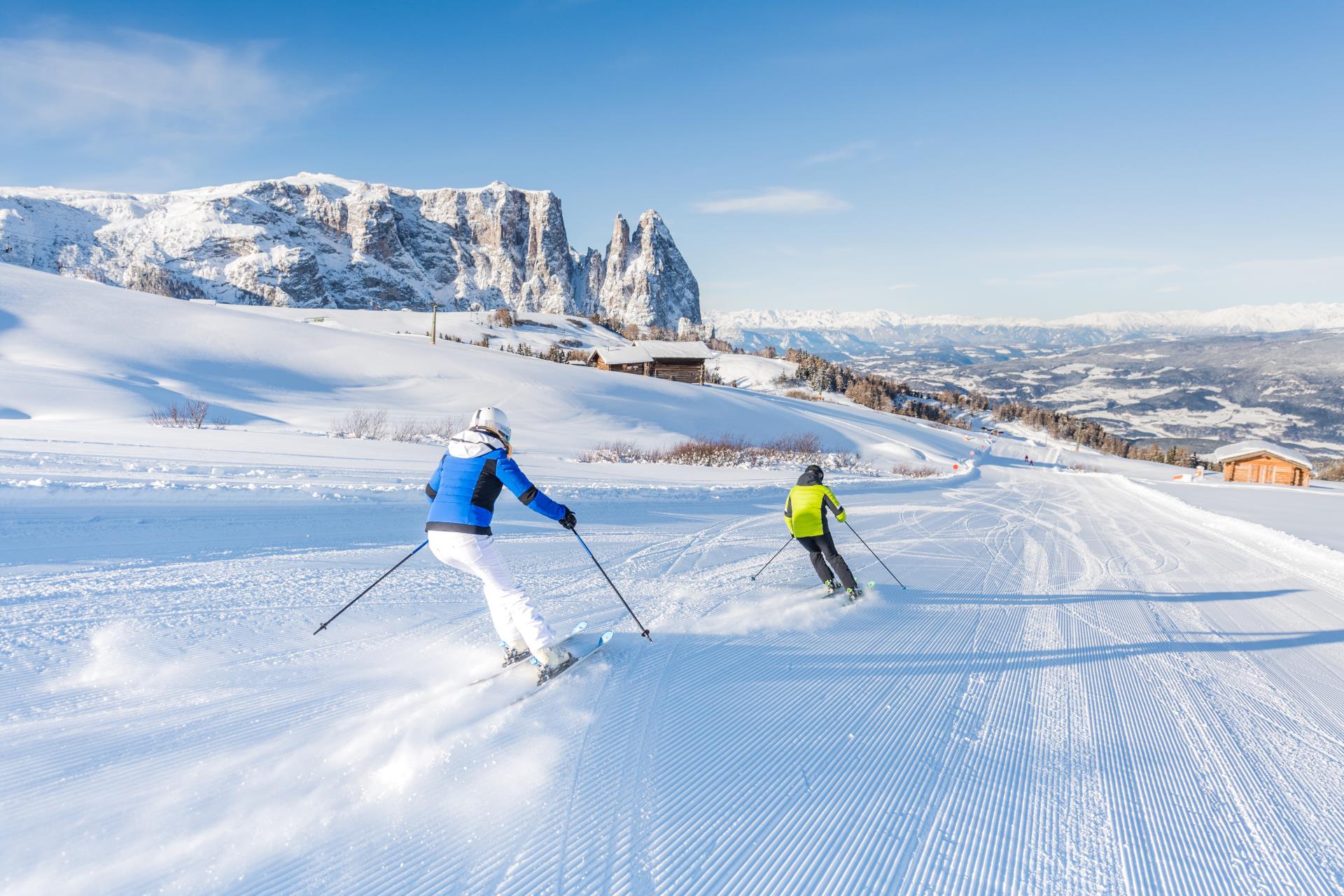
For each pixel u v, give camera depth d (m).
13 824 2.22
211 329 47.44
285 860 2.19
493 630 4.57
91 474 9.41
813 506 6.29
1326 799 3.29
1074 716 4.09
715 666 4.29
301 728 3.03
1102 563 9.88
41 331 38.94
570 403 45.09
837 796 2.95
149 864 2.11
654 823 2.62
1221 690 4.76
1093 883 2.51
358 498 9.35
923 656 4.92
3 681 3.22
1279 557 11.35
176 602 4.61
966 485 27.00
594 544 8.11
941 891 2.40
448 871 2.22
